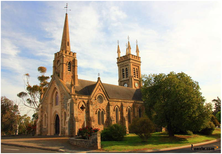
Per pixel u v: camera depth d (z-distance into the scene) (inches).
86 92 2456.9
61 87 2372.0
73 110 2166.6
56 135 2305.6
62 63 2504.9
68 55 2588.6
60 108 2333.9
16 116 3174.2
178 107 1939.0
